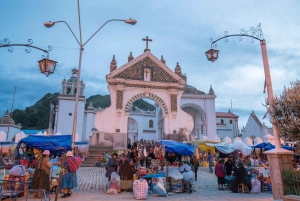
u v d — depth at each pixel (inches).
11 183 374.6
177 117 1214.9
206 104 1472.7
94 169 847.1
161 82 1227.2
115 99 1161.4
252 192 464.4
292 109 314.2
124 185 456.8
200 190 492.7
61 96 1515.7
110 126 1127.6
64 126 1472.7
